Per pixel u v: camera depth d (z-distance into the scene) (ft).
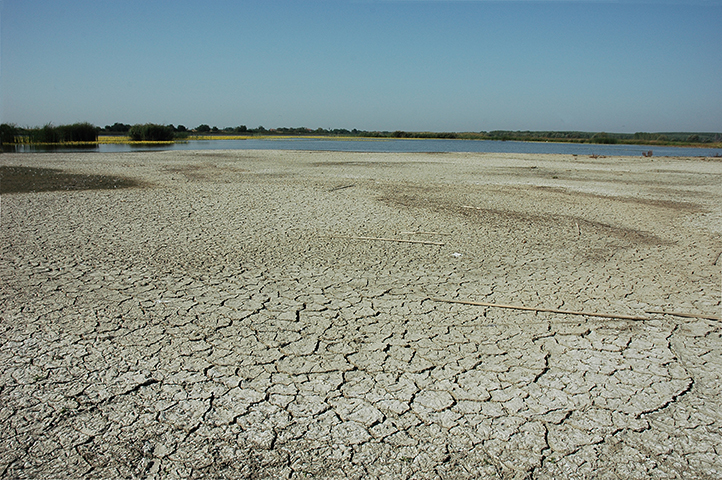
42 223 27.02
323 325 14.17
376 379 11.35
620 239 25.95
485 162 86.99
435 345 13.07
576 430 9.62
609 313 15.35
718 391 11.06
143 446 8.92
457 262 20.81
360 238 24.85
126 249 21.84
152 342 12.87
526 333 13.87
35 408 9.95
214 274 18.54
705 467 8.64
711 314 15.39
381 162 82.79
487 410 10.23
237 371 11.57
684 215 34.06
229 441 9.11
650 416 10.11
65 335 13.12
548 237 25.99
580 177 61.41
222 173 58.75
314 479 8.20
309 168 68.13
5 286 16.65
